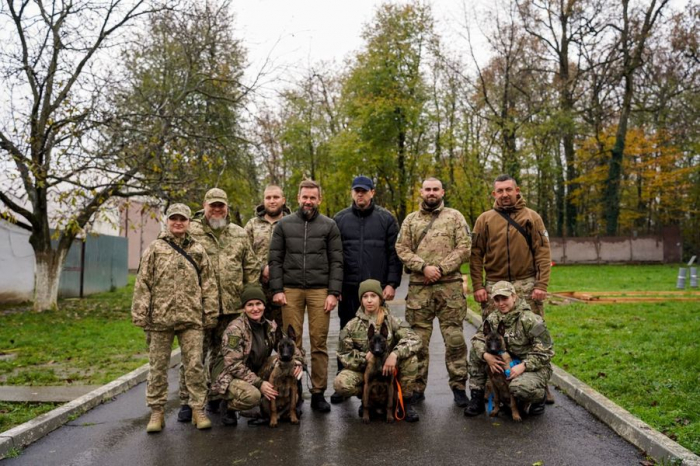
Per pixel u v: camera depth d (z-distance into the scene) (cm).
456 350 653
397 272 687
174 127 1573
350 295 691
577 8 3506
